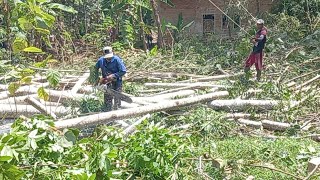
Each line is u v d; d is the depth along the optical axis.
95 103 9.57
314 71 12.40
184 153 5.89
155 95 11.16
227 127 8.52
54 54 18.00
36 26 4.76
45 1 4.77
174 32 22.56
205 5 22.83
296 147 7.48
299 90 11.17
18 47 4.98
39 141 5.01
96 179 5.01
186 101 9.34
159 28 19.59
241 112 10.04
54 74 5.65
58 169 4.80
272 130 9.18
